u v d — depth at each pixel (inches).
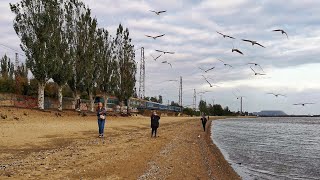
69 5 2009.1
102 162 589.0
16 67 2591.0
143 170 551.8
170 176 536.1
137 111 3481.8
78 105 2068.2
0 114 1304.1
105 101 2450.8
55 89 2249.0
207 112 7278.5
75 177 458.9
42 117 1486.2
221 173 663.8
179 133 1600.6
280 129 3132.4
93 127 1391.5
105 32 2381.9
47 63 1685.5
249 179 649.0
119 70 2546.8
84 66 2060.8
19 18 1691.7
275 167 831.7
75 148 765.9
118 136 1160.2
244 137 1878.7
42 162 557.0
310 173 760.3
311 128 3491.6
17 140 852.6
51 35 1715.1
